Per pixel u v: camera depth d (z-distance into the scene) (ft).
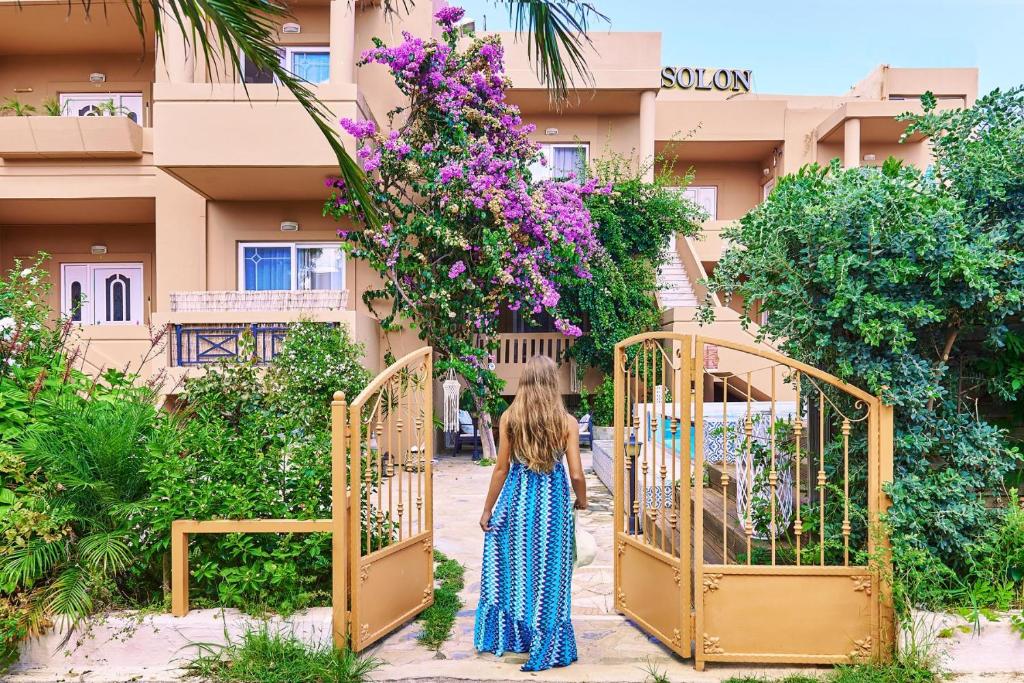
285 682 11.08
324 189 34.99
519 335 42.19
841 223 12.17
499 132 34.78
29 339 16.67
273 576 12.48
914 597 11.87
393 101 38.17
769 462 14.64
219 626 12.08
